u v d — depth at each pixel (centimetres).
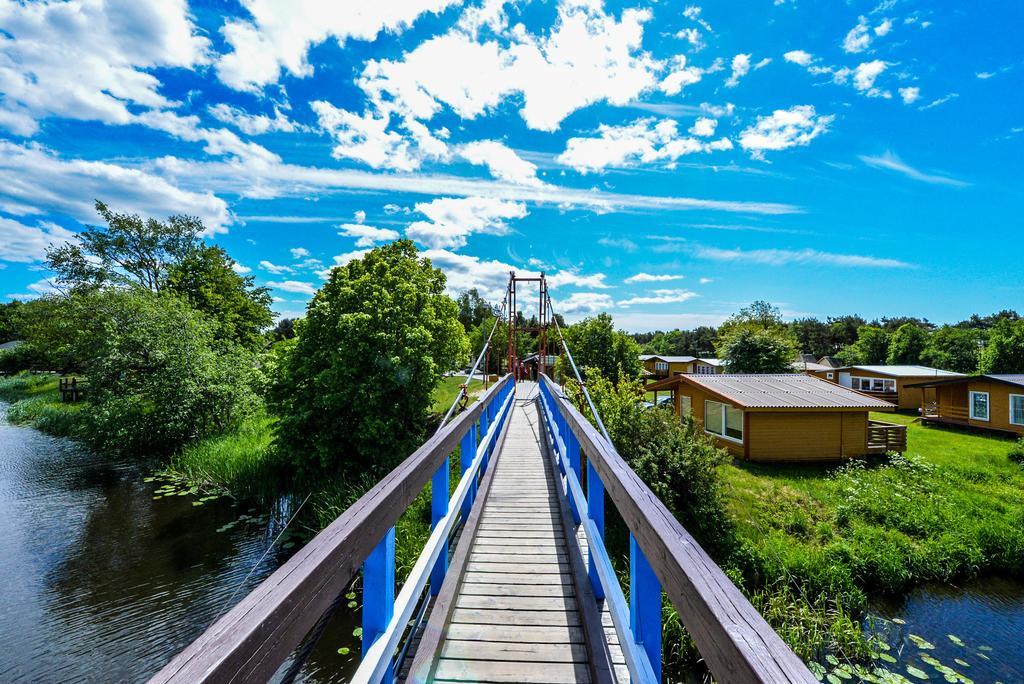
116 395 1385
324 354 1102
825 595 683
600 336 2258
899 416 2391
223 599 626
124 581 671
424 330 1134
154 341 1423
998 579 764
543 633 230
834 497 1012
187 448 1287
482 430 512
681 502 826
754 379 1631
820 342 6781
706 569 88
